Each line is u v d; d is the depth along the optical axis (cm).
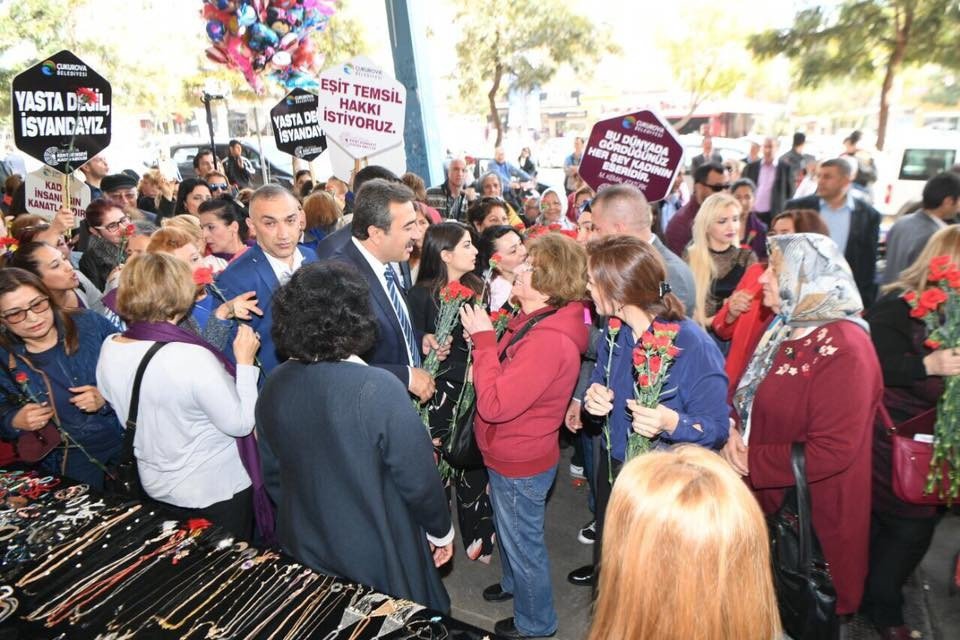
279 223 271
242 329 213
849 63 805
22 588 156
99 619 146
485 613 285
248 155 1276
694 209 454
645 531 89
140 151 1420
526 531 234
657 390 180
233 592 154
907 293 210
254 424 207
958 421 204
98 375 205
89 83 412
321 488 161
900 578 233
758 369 216
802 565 177
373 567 162
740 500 90
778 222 337
